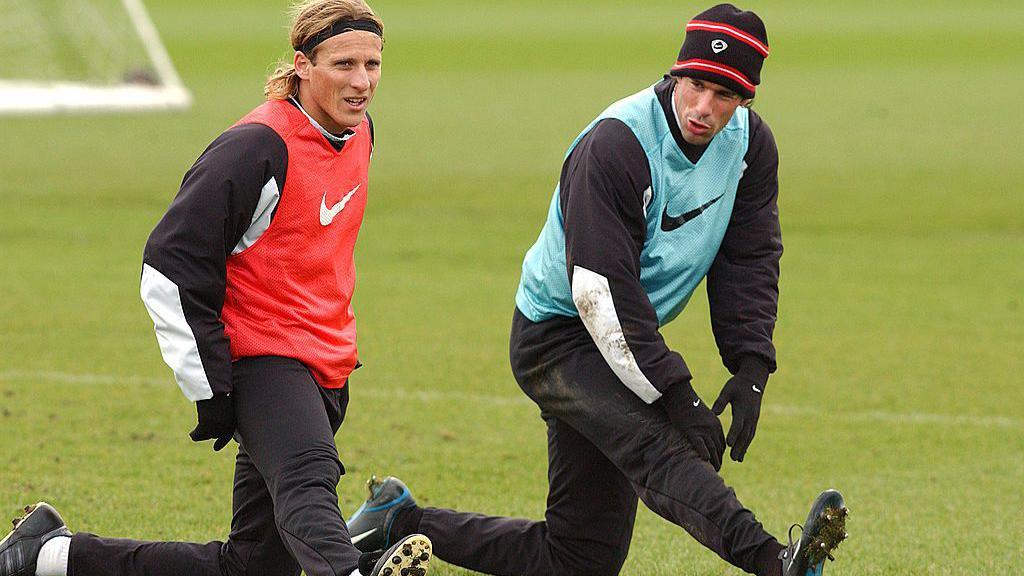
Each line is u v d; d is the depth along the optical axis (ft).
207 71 412.77
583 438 52.85
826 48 497.46
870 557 63.26
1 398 92.27
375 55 47.52
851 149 254.88
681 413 47.98
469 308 128.88
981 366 109.09
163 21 591.37
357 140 49.60
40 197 192.13
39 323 117.50
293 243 47.73
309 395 47.55
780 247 53.06
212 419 46.60
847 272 151.12
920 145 260.21
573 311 51.34
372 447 82.74
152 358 106.22
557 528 54.65
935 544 65.57
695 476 47.44
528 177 218.59
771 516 70.95
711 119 48.44
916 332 121.70
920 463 82.12
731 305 51.80
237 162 45.73
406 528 57.26
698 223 51.11
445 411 92.17
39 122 285.84
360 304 129.59
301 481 45.70
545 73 416.87
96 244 159.43
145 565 50.62
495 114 312.29
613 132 49.55
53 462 77.20
